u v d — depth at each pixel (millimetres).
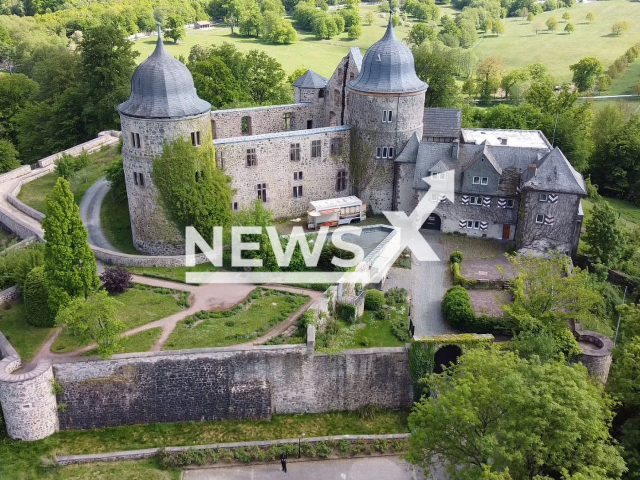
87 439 49031
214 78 103875
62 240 50375
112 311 48469
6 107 120312
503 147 72688
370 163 76625
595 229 72188
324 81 87562
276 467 47531
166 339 51781
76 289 51750
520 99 136625
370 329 55719
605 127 108688
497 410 41188
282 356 50688
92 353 50062
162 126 62781
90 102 106125
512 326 55375
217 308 56438
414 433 43500
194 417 51188
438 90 108000
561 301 55469
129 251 69375
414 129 75562
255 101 113625
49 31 173500
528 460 40938
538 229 68562
